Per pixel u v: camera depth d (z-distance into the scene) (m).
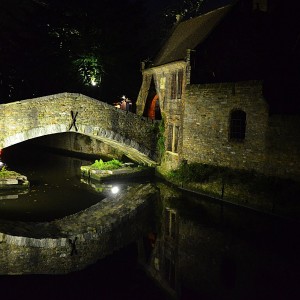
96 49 32.28
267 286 11.09
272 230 15.63
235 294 10.66
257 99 18.58
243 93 19.33
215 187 19.97
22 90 34.38
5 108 20.83
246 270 12.20
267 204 17.09
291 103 18.88
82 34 32.16
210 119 21.34
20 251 13.67
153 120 25.78
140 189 23.00
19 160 32.06
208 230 15.84
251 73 24.52
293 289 10.88
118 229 16.12
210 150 21.42
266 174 18.25
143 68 30.06
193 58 22.73
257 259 13.00
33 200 20.09
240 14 24.09
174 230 16.02
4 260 12.83
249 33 24.52
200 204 19.59
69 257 13.22
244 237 14.98
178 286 11.18
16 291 10.65
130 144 24.88
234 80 24.05
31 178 25.27
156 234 15.59
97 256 13.34
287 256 13.16
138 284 11.26
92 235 15.43
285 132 17.30
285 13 25.55
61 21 32.16
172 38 30.30
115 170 25.31
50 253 13.53
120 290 10.86
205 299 10.39
